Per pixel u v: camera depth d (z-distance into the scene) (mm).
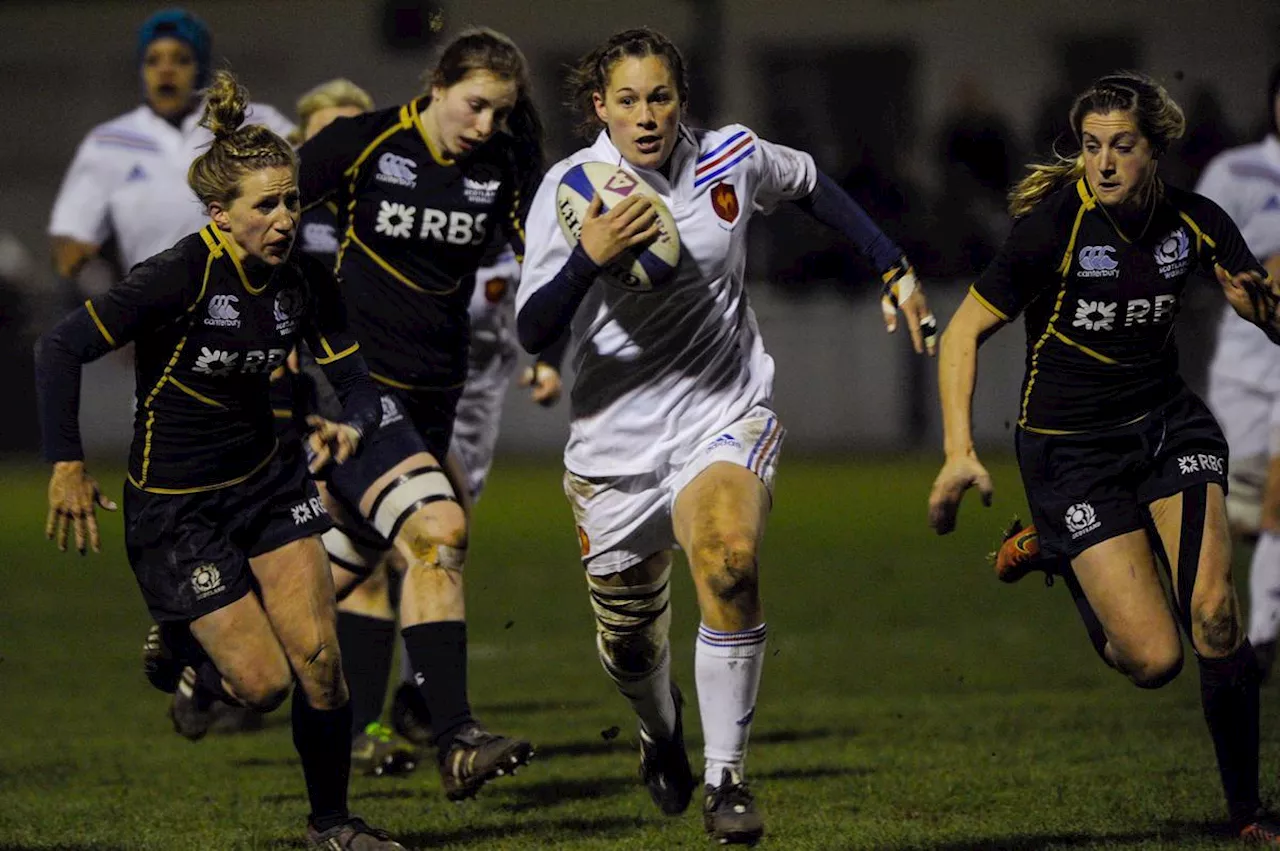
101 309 18547
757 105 96688
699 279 18953
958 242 75812
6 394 85438
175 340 18969
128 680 35875
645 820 21766
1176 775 23547
